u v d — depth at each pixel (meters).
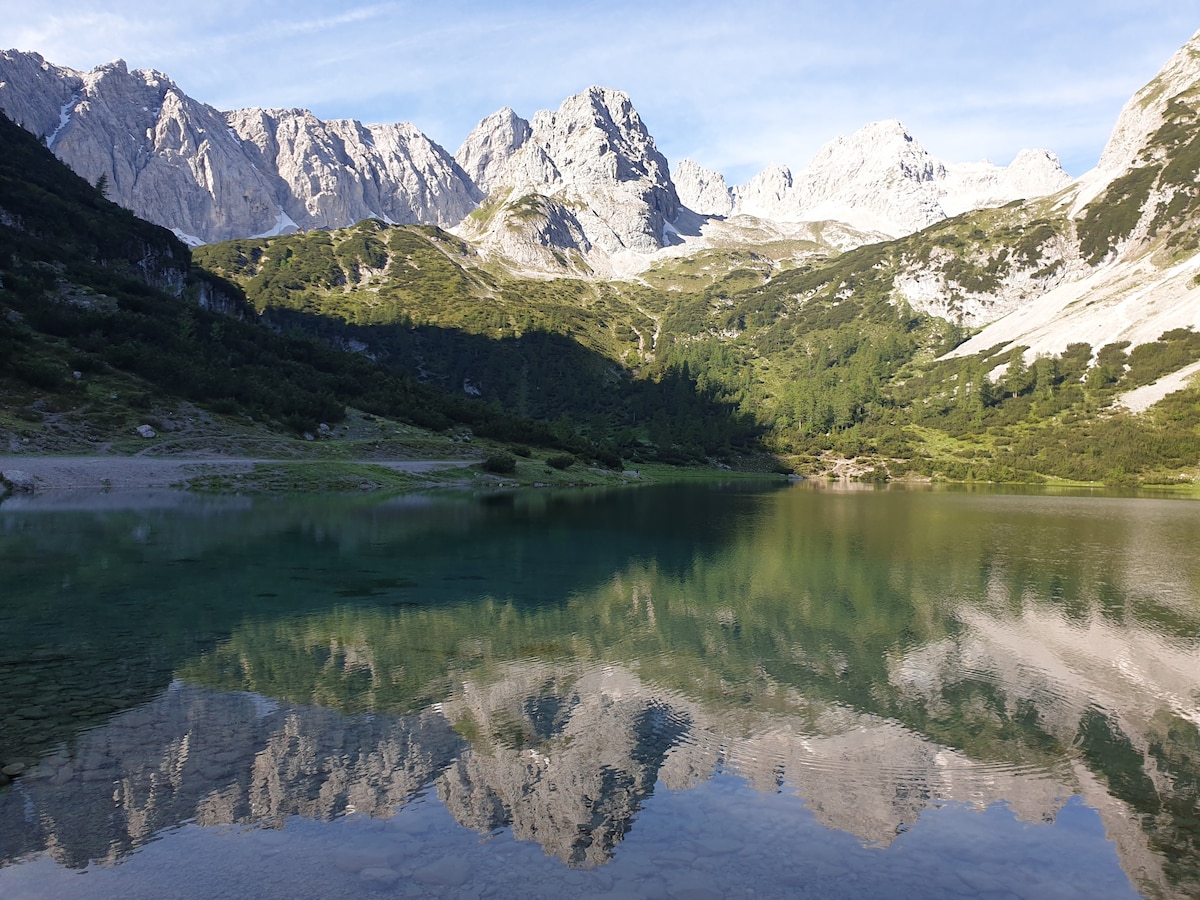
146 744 14.16
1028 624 26.39
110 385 82.94
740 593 31.12
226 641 21.59
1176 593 32.28
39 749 13.75
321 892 9.62
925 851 11.24
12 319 85.69
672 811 12.34
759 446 187.62
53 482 61.97
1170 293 198.25
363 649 21.28
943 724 16.73
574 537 48.22
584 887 9.91
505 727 15.82
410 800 12.38
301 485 75.25
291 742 14.55
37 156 149.62
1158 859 11.20
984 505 86.00
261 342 124.25
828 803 12.77
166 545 38.31
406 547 41.28
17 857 10.27
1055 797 13.30
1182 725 16.97
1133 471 137.62
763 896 9.84
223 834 11.07
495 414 135.62
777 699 18.17
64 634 21.53
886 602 29.73
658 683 19.14
